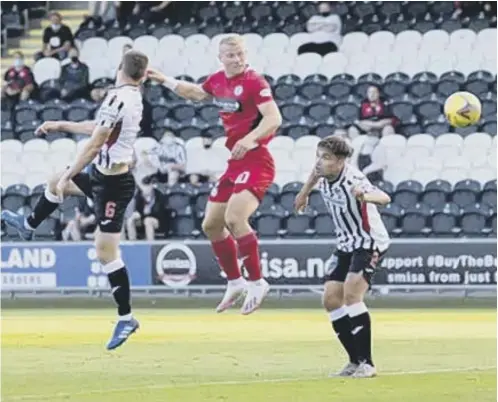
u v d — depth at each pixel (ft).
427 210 171.63
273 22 215.72
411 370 93.97
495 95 195.62
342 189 85.76
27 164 191.11
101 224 91.25
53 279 159.43
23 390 84.84
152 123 190.19
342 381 88.07
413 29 211.00
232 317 138.82
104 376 91.86
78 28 216.74
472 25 210.38
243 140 87.35
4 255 159.74
